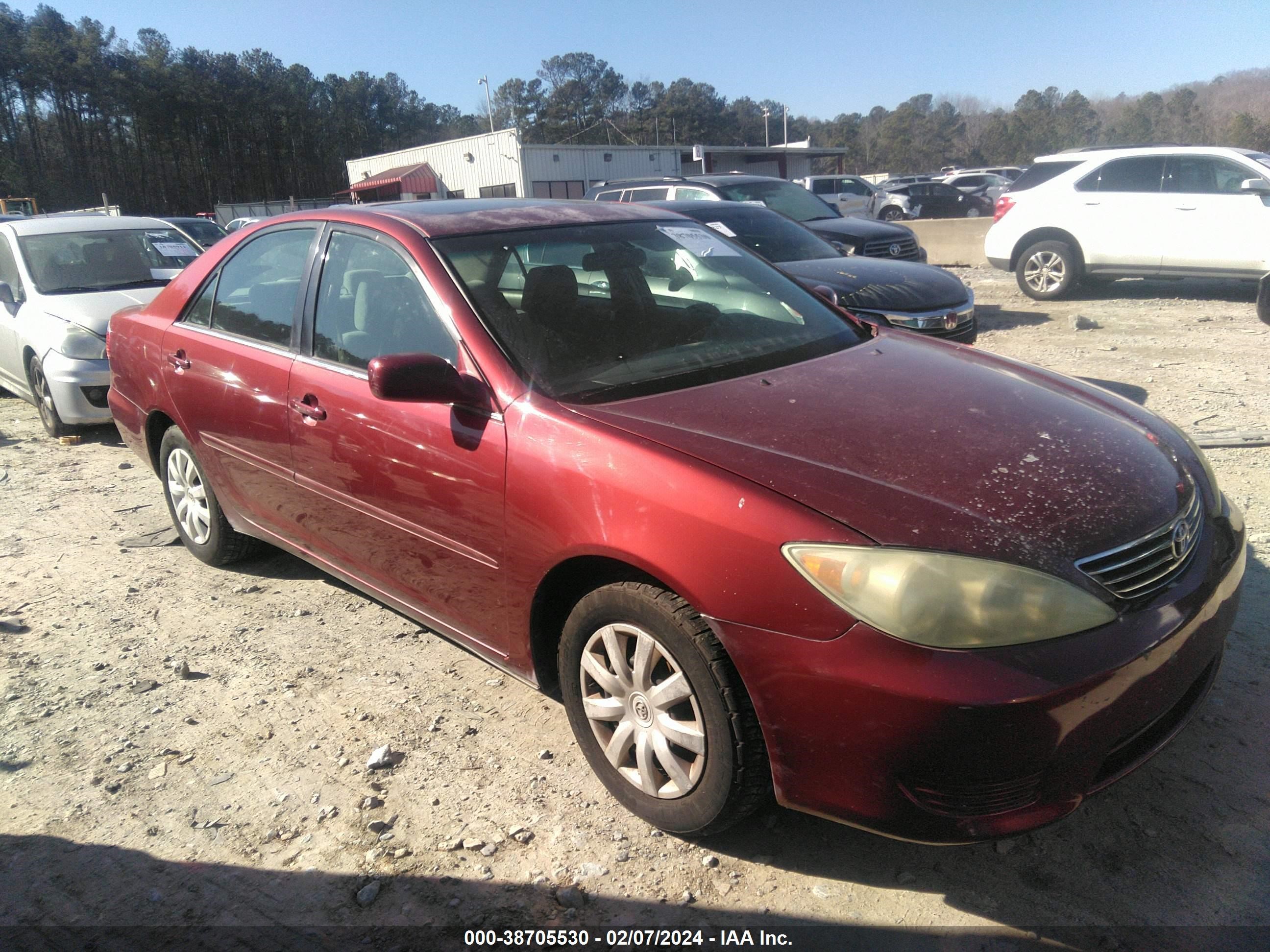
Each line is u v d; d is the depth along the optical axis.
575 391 2.73
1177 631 2.20
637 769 2.55
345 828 2.66
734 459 2.33
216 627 3.95
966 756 1.98
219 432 3.92
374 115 117.62
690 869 2.45
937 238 17.12
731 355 3.09
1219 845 2.42
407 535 3.08
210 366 3.90
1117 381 7.30
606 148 41.72
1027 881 2.35
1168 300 11.41
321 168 106.56
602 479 2.43
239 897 2.43
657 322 3.17
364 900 2.38
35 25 85.69
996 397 2.81
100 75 86.19
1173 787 2.65
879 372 2.99
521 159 39.41
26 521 5.39
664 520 2.29
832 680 2.05
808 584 2.09
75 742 3.15
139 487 5.97
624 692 2.53
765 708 2.17
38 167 85.94
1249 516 4.44
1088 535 2.17
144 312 4.57
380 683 3.44
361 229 3.40
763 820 2.63
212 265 4.17
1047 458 2.42
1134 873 2.35
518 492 2.63
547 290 3.11
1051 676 1.98
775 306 3.53
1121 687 2.07
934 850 2.48
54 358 6.87
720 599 2.19
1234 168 10.53
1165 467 2.56
